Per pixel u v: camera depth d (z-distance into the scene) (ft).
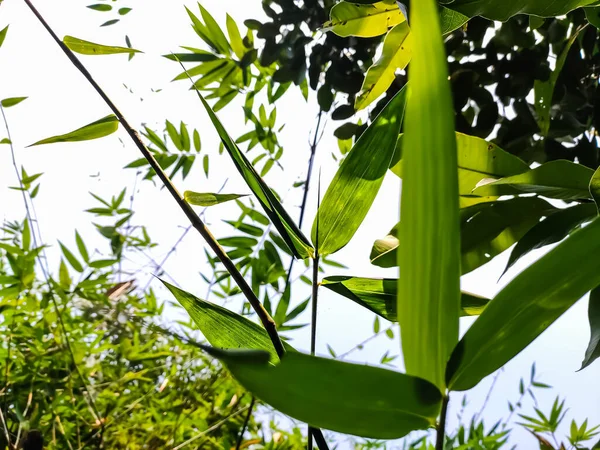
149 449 3.65
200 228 1.31
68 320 3.46
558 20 3.07
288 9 3.57
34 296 3.36
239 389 3.94
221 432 3.93
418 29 0.76
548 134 3.06
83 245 3.53
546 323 0.98
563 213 1.93
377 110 3.14
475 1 1.60
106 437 3.50
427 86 0.78
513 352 0.98
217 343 1.41
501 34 3.08
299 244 1.50
